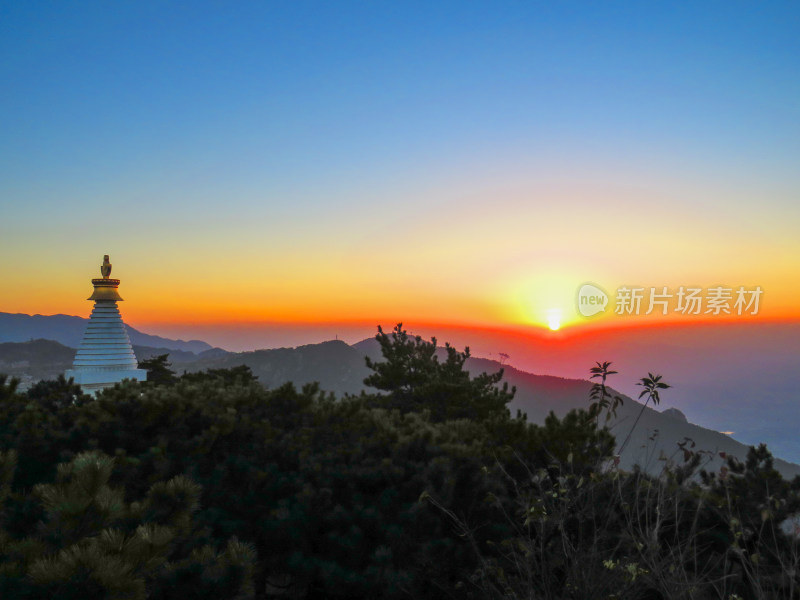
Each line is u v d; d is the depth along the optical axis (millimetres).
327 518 5945
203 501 6348
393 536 5652
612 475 5523
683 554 4711
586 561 4930
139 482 6465
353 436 8195
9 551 3371
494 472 6805
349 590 5367
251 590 3805
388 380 17047
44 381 11078
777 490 5672
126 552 3334
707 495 5566
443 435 7703
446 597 5688
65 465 4086
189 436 7820
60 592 2979
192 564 3689
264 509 6355
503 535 5965
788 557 4852
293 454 7480
